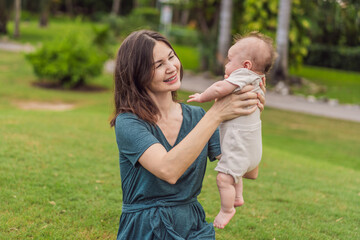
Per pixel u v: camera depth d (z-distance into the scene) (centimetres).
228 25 1862
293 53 1933
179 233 194
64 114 984
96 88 1692
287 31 1766
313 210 446
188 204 200
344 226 411
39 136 668
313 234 383
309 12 1905
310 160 766
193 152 177
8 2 2995
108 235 352
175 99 214
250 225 392
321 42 2919
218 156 213
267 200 472
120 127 188
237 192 215
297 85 1906
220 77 2022
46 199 413
